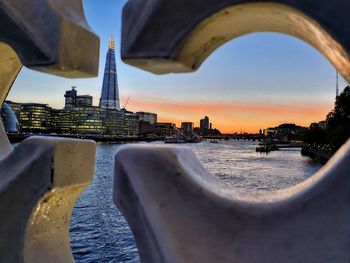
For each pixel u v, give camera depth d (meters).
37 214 1.51
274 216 1.13
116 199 1.28
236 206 1.17
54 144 1.43
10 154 1.51
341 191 1.08
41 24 1.37
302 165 89.62
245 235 1.14
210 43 1.30
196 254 1.16
